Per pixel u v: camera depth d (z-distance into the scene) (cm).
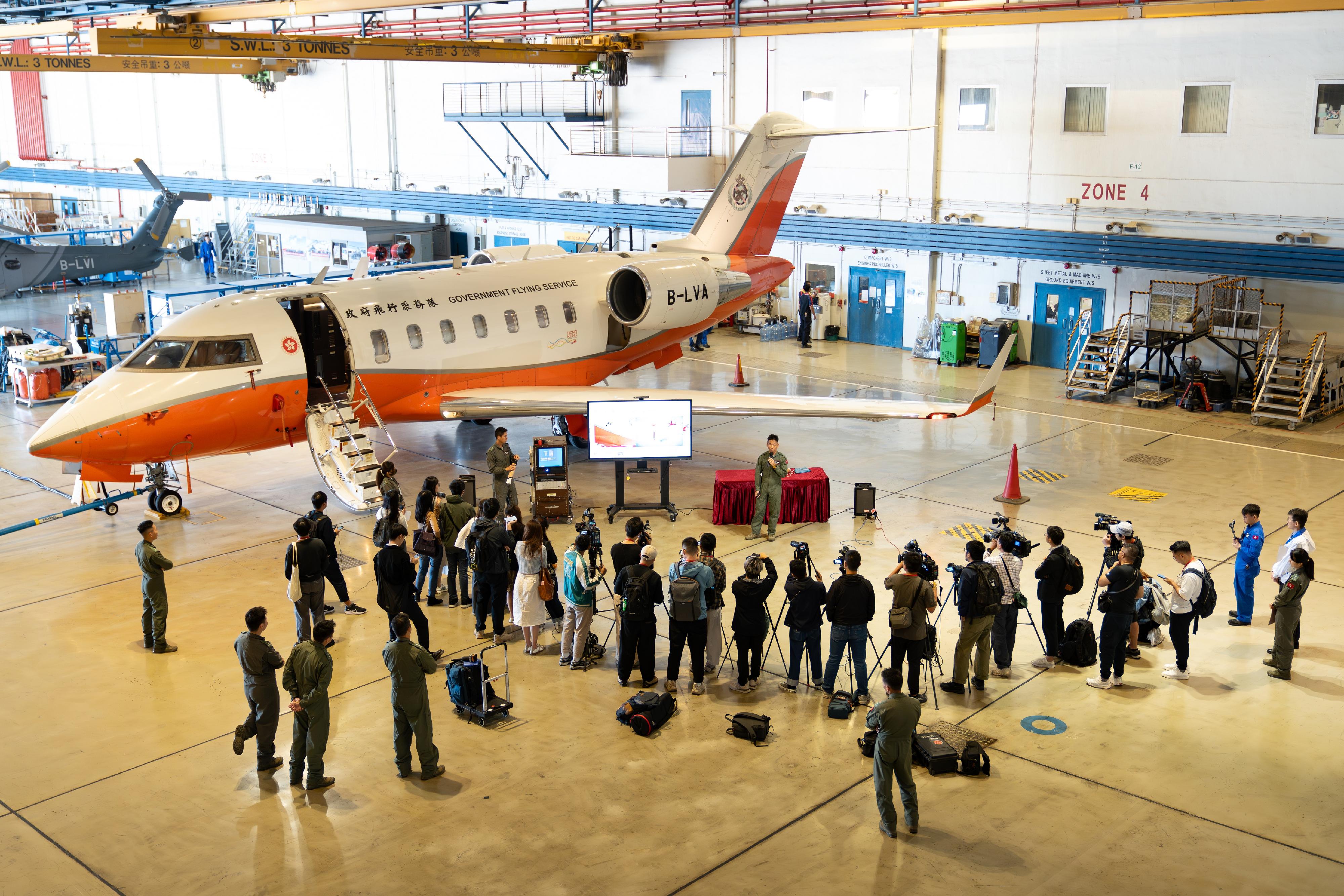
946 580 1415
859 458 1984
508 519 1308
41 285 3653
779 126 2228
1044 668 1194
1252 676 1172
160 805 950
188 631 1295
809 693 1145
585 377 2003
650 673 1154
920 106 2720
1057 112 2531
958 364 2741
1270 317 2348
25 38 3375
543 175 3509
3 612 1345
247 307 1623
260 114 4325
